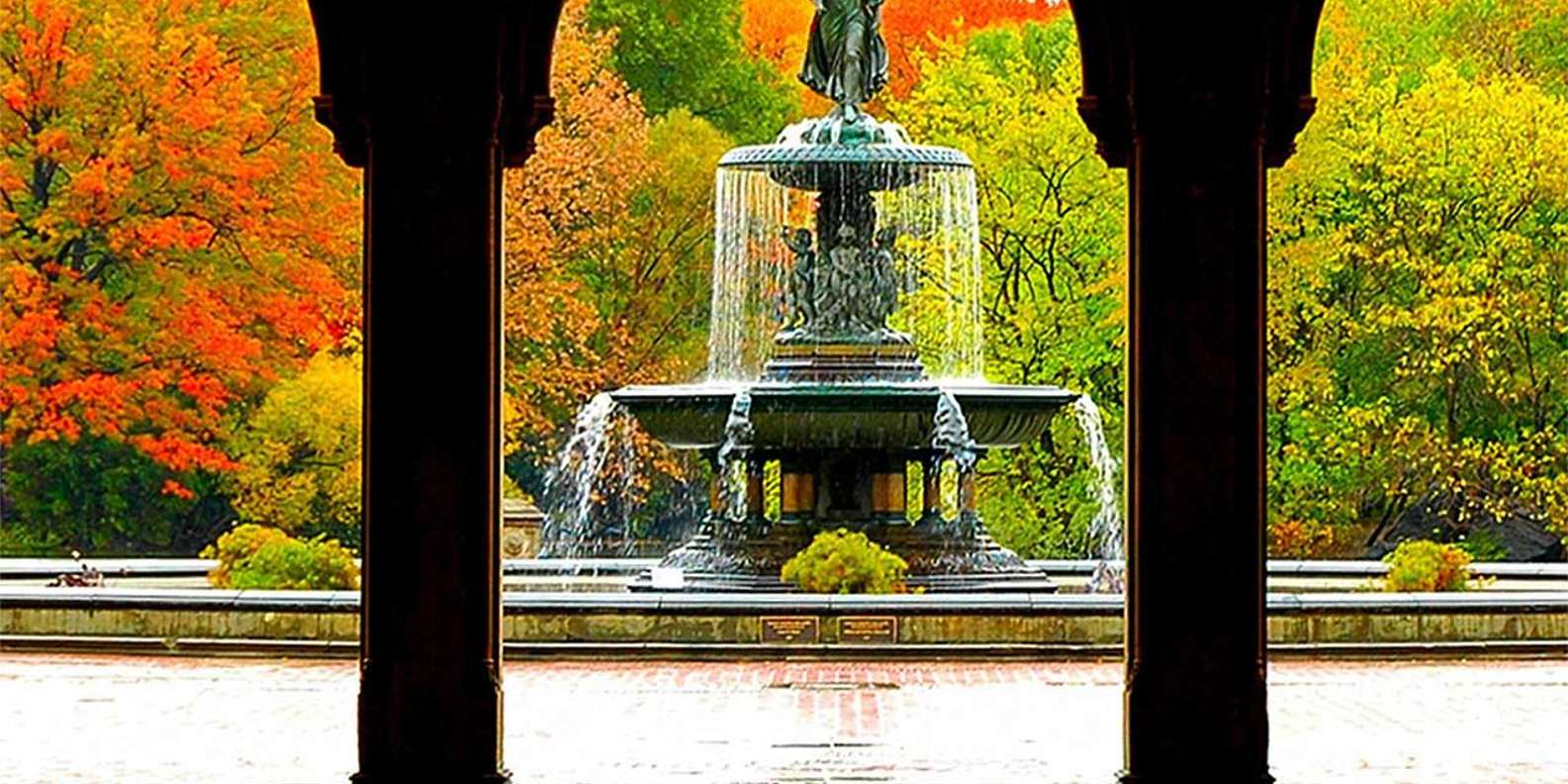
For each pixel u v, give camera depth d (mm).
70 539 43375
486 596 14617
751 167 27406
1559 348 42750
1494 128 42219
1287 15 14719
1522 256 42250
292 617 24219
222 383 41469
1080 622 23766
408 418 14594
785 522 27203
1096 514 42000
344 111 14664
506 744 17703
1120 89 14633
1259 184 14492
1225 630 14500
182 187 40844
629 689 21312
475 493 14602
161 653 24219
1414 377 43094
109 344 41094
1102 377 43031
